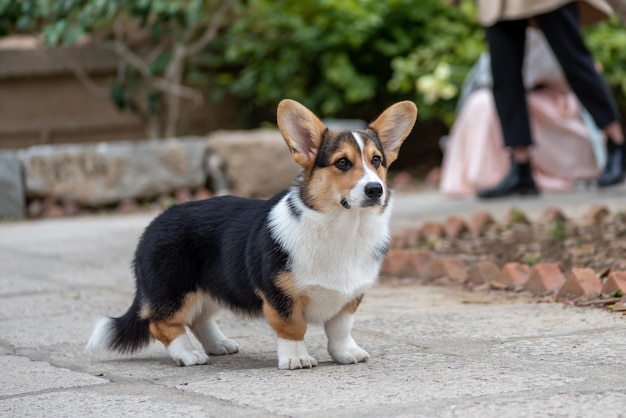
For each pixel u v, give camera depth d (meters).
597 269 7.52
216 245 5.46
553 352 5.24
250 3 17.25
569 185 13.56
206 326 5.82
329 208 5.03
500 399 4.30
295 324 5.18
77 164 14.05
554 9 11.21
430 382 4.70
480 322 6.25
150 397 4.65
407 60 16.98
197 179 14.59
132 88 16.00
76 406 4.53
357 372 5.03
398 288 7.87
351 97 16.67
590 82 11.73
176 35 15.59
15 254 10.34
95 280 8.59
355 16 16.56
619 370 4.76
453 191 13.51
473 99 13.52
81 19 12.62
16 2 12.03
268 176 14.79
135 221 12.90
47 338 6.31
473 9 17.19
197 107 17.50
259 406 4.39
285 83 17.16
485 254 8.77
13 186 13.77
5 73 16.16
